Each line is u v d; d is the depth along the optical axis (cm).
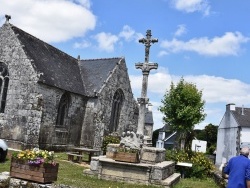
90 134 2488
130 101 2988
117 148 1266
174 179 1252
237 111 3659
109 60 2867
